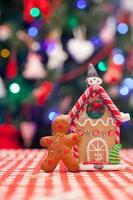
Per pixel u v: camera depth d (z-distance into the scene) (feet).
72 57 8.73
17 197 2.27
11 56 8.49
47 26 8.36
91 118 3.57
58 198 2.23
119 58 8.16
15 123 8.48
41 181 2.88
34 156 4.93
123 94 8.22
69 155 3.41
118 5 8.43
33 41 8.45
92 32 8.44
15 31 8.42
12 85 8.29
